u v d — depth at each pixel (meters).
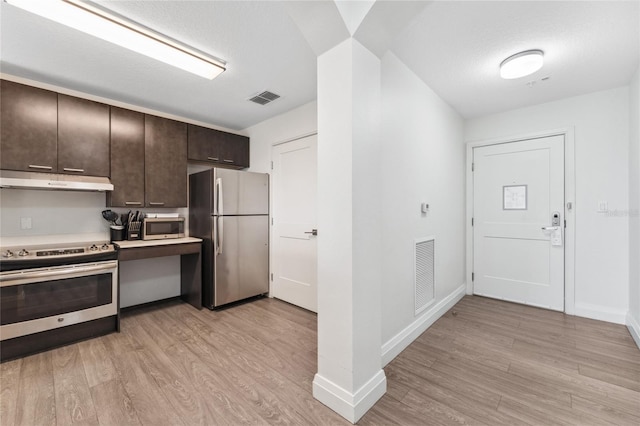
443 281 3.02
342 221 1.54
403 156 2.32
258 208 3.57
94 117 2.69
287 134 3.41
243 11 1.73
